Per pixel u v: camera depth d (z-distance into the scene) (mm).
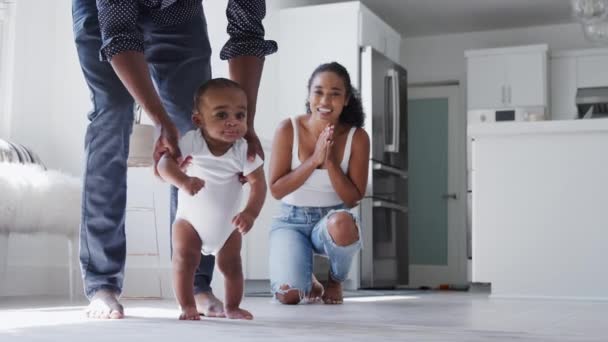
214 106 1896
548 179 4055
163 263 4023
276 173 3275
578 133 4012
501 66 7559
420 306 3084
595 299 3895
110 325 1803
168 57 2225
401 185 6418
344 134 3264
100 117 2107
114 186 2113
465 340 1502
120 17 1969
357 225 3113
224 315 2115
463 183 8156
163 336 1498
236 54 2129
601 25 5160
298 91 6051
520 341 1499
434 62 8219
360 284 5770
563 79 7562
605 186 3971
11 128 4430
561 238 4020
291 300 3178
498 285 4090
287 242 3213
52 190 3594
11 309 2840
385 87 6141
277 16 6125
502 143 4133
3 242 4180
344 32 5980
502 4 7285
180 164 1917
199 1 2225
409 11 7484
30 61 4531
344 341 1436
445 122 8242
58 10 4645
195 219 1964
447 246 8164
